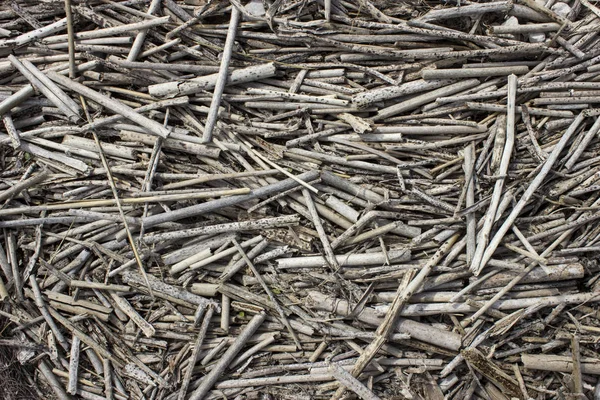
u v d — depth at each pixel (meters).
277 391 1.94
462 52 1.97
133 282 1.96
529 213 1.95
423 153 1.98
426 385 1.90
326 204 1.98
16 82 2.08
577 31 1.97
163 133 1.96
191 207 1.96
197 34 2.05
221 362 1.93
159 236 1.96
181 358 1.96
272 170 1.96
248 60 2.04
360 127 1.94
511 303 1.89
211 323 1.97
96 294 1.99
